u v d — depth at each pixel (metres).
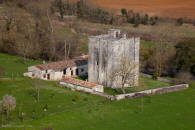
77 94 98.56
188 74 122.44
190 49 126.38
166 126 80.31
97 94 98.25
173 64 129.25
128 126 79.00
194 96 102.38
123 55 105.88
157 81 117.12
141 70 133.62
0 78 108.81
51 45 150.75
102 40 105.25
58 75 117.38
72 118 81.62
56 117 81.31
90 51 109.25
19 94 96.19
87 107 88.75
